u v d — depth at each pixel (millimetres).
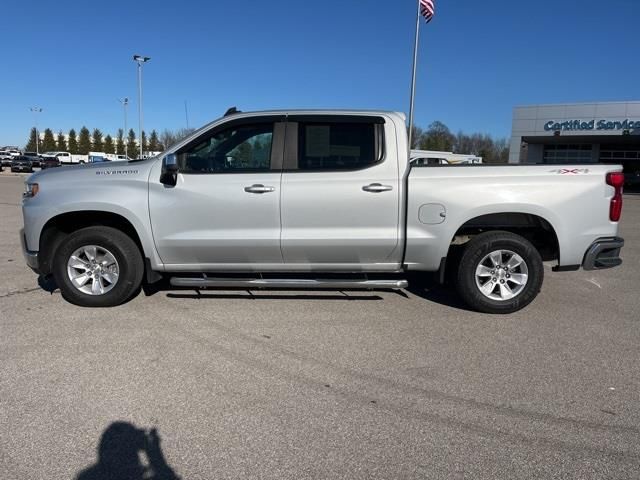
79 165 5684
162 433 3139
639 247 10367
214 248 5324
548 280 7168
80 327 4922
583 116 38375
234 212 5242
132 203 5273
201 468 2814
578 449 3020
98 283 5488
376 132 5285
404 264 5387
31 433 3117
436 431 3193
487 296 5426
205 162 5352
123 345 4496
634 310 5719
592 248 5301
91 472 2768
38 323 5016
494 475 2771
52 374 3904
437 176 5223
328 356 4332
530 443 3072
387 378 3926
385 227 5258
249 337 4738
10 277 6785
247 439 3090
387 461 2889
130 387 3719
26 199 5465
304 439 3094
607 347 4590
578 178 5242
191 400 3545
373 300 5941
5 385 3717
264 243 5270
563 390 3754
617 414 3422
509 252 5367
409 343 4641
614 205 5301
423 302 5895
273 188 5199
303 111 5375
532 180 5223
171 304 5676
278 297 5992
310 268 5434
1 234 10531
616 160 41312
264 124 5324
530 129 40500
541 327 5105
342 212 5219
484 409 3469
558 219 5230
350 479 2734
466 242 5527
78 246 5398
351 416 3361
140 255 5512
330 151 5293
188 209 5262
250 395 3631
